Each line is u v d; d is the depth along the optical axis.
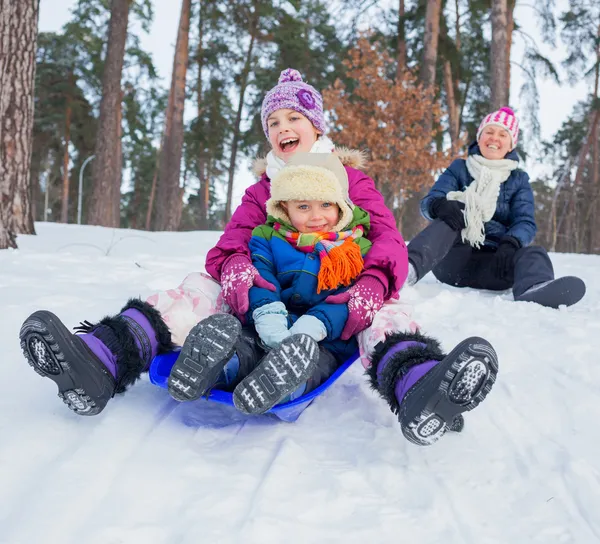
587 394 1.85
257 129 24.45
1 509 1.11
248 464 1.34
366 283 1.70
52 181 36.62
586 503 1.21
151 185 40.38
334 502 1.19
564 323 2.73
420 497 1.23
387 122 12.95
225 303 1.79
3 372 1.83
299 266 1.81
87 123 29.14
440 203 3.75
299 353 1.36
